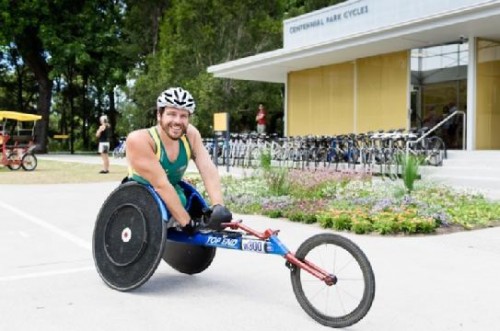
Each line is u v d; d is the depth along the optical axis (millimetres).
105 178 16109
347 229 7723
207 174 5105
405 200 8805
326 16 21781
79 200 11156
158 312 4293
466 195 10234
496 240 7020
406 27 16344
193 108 4949
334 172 12227
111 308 4383
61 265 5789
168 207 4781
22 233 7602
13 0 34562
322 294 4188
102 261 5000
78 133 47594
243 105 30312
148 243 4723
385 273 5406
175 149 4938
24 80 46500
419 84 19422
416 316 4203
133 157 4812
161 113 4898
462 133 18516
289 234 7461
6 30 34406
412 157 11531
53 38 34156
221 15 30547
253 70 22938
